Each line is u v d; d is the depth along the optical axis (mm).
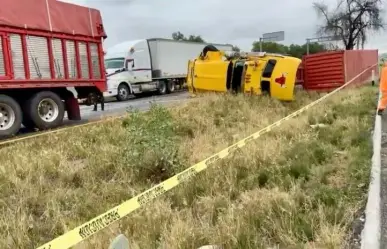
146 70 29078
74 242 3281
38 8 12445
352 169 5848
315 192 4977
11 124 11656
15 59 11711
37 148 8648
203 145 7977
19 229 4422
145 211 4684
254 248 3859
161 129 6879
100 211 4922
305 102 15078
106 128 10523
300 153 6781
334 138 7973
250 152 6934
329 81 18484
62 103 13367
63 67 13305
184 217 4605
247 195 5137
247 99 14305
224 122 10836
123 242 2932
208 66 16688
